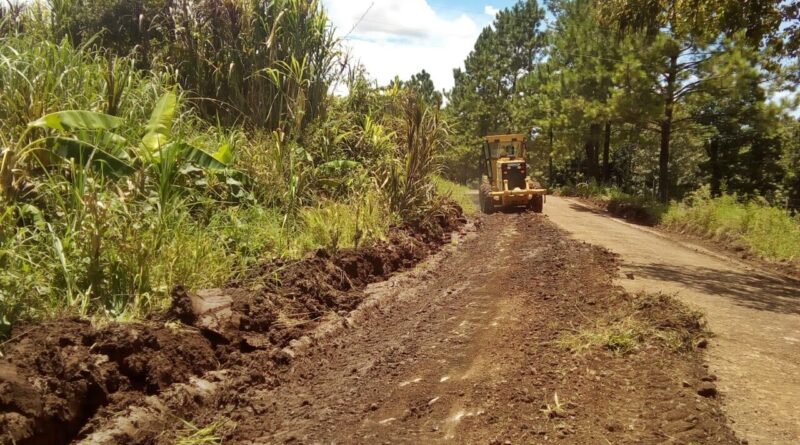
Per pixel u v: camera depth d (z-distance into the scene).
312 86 12.38
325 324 6.48
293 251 7.96
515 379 4.97
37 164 6.55
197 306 5.58
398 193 11.92
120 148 6.97
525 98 46.03
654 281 9.26
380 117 14.20
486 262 10.43
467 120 55.66
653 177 43.69
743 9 11.41
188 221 7.32
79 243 5.50
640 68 23.45
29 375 3.89
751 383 5.03
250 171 9.49
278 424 4.38
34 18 10.82
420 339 6.28
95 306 5.21
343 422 4.38
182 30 11.73
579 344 5.66
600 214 24.38
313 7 12.58
